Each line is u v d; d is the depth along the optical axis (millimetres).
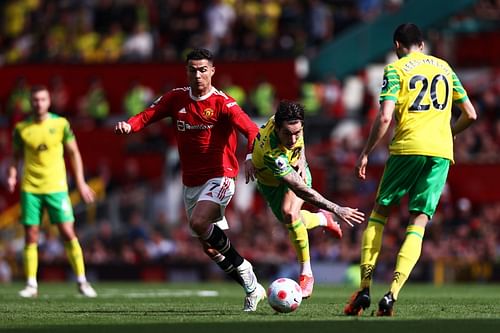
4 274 81688
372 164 84875
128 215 87438
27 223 46469
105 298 44500
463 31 98688
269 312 32438
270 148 31328
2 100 103438
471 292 51656
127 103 99750
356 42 97938
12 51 114750
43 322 29156
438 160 30125
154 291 53000
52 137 45969
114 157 94812
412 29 31188
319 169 84812
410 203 30391
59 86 102625
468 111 31531
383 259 73000
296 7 107438
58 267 77250
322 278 73188
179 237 83375
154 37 108438
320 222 37219
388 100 29859
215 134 33594
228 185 33656
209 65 33156
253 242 79688
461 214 80062
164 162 92875
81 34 112500
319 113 96562
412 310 32938
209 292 51531
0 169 94500
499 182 83438
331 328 26188
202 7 109438
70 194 89562
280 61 98562
